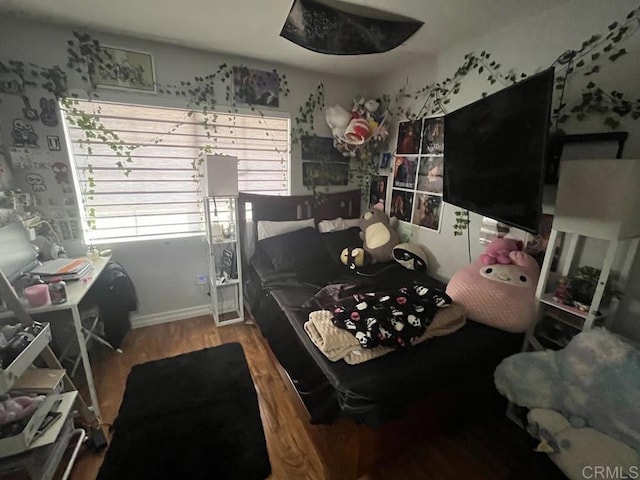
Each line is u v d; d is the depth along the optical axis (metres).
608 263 1.30
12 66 1.92
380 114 2.85
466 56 2.10
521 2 1.58
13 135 1.97
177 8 1.72
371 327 1.38
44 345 1.34
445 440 1.59
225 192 2.37
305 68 2.75
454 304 1.65
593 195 1.31
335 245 2.86
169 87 2.33
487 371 1.55
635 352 1.13
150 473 1.37
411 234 2.76
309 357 1.51
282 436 1.59
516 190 1.42
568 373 1.23
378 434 1.29
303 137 2.93
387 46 2.07
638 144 1.36
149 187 2.48
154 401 1.79
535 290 1.63
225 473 1.38
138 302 2.62
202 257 2.79
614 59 1.40
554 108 1.65
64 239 2.23
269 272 2.48
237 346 2.38
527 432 1.31
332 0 1.61
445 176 2.16
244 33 2.04
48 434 1.21
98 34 2.06
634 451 0.98
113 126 2.27
